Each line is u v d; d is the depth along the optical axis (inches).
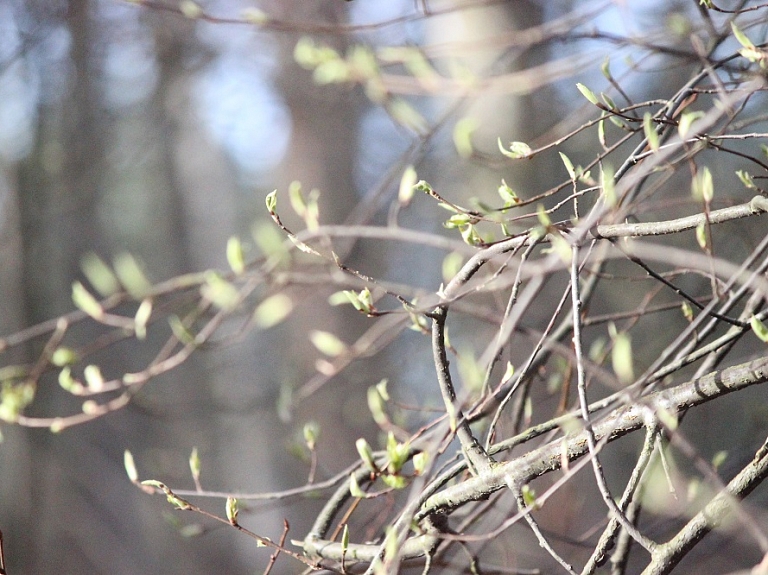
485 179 114.7
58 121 163.9
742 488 65.8
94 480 190.7
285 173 191.8
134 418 186.9
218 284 72.2
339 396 150.5
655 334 101.0
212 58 154.7
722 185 102.2
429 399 80.0
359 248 157.6
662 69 72.6
